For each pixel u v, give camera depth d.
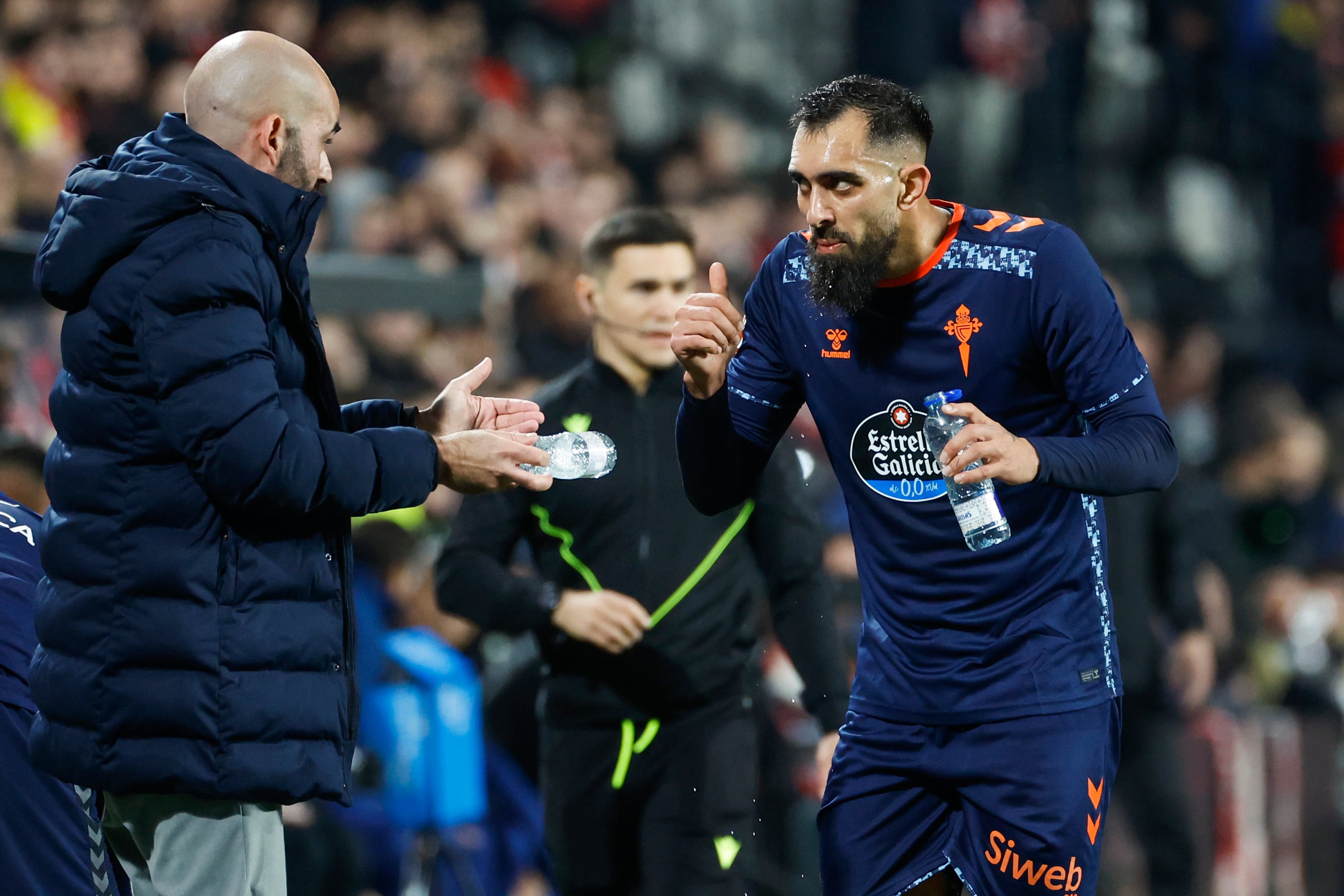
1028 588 11.00
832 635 14.04
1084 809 10.95
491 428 11.65
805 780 17.30
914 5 40.91
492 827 17.72
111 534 9.84
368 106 34.44
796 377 11.58
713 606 14.13
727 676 14.20
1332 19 45.69
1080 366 10.59
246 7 33.97
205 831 10.28
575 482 14.20
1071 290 10.52
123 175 9.80
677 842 14.01
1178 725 20.09
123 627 9.77
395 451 10.20
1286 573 25.81
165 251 9.66
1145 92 41.03
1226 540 24.58
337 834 16.91
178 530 9.84
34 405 22.06
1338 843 22.45
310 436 9.84
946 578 11.05
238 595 9.86
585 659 14.16
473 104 36.47
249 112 10.30
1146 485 10.24
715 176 39.56
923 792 11.36
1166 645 20.05
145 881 10.88
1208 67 42.44
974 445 9.77
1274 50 43.31
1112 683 11.28
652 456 14.22
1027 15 41.06
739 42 44.59
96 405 9.87
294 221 10.08
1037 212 39.44
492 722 17.20
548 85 41.41
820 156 10.41
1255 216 42.16
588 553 14.27
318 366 10.40
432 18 39.31
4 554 12.54
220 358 9.58
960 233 10.81
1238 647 24.78
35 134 27.53
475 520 14.49
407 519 20.19
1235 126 42.41
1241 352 38.88
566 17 42.59
